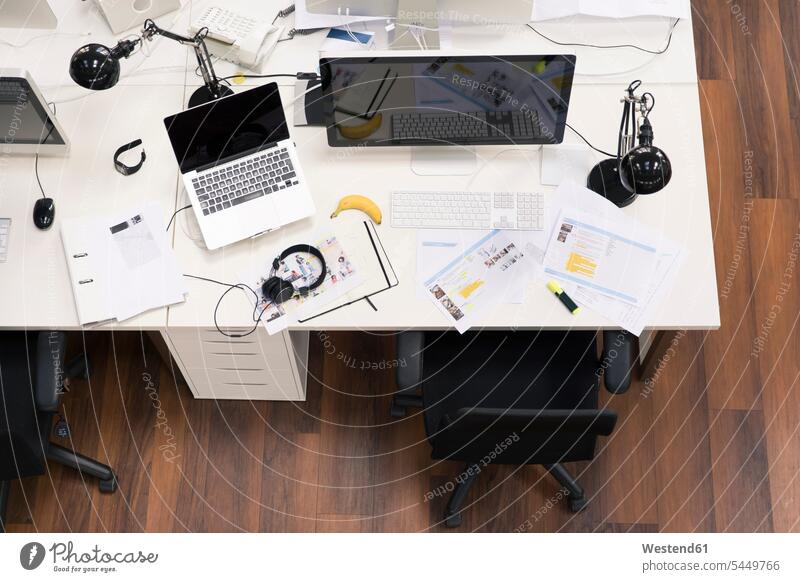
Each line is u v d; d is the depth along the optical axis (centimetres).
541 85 215
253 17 255
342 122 230
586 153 242
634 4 256
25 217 233
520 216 235
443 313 226
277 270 229
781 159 320
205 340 235
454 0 241
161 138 244
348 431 284
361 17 252
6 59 251
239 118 224
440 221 235
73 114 246
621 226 234
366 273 230
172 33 238
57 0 257
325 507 275
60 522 270
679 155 243
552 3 255
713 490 277
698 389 289
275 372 259
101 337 292
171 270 229
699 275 230
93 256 229
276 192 233
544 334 247
